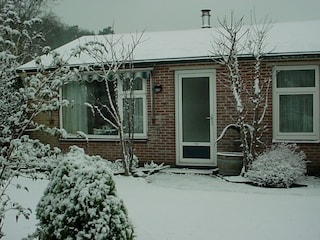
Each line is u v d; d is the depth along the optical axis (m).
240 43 13.05
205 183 10.74
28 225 6.84
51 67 5.57
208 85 12.74
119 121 11.59
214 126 12.69
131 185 10.27
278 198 8.77
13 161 5.01
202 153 12.85
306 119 11.93
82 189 4.52
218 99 12.53
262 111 12.03
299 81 11.91
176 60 12.37
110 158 13.56
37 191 9.54
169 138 12.98
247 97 12.10
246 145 11.12
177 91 12.96
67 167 4.75
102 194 4.60
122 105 13.41
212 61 12.27
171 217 7.30
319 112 11.73
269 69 11.97
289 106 12.02
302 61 11.73
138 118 13.38
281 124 12.09
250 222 6.96
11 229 6.61
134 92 13.29
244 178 10.96
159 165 12.79
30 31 6.22
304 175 11.05
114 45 13.72
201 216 7.36
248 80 12.12
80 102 14.11
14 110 5.02
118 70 12.62
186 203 8.35
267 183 10.24
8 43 5.16
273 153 10.68
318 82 11.70
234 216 7.34
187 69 12.75
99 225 4.46
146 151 13.17
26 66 11.84
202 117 12.82
